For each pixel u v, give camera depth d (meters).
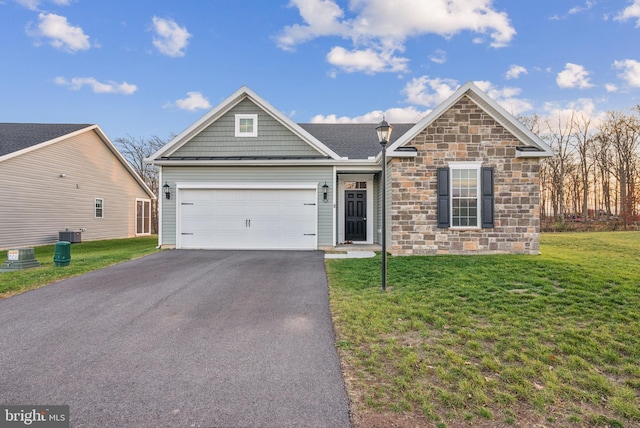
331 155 11.45
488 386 2.93
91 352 3.67
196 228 11.52
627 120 23.58
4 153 13.48
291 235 11.48
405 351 3.61
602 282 6.05
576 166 26.25
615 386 2.95
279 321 4.61
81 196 17.27
